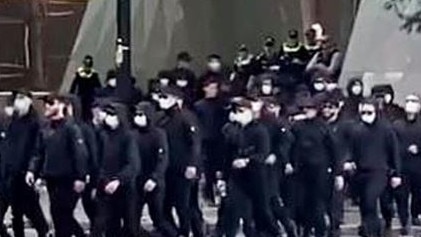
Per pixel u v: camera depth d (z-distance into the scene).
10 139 15.97
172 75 19.20
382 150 16.31
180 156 16.06
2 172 16.00
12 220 16.47
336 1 25.19
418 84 21.31
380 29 22.00
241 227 16.14
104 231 15.66
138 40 27.03
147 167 15.78
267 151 15.57
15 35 27.61
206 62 24.59
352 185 16.58
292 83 19.53
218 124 18.69
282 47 21.48
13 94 17.42
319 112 16.23
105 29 27.14
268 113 16.11
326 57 21.92
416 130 17.11
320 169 16.14
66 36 27.70
